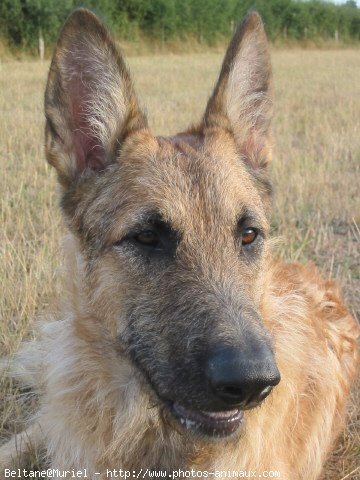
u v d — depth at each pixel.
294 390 0.69
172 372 0.58
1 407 0.80
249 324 0.56
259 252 0.65
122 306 0.62
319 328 0.77
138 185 0.63
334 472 0.77
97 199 0.65
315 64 5.36
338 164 1.77
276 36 7.71
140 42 6.15
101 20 0.65
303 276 0.82
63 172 0.66
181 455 0.66
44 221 1.20
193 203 0.62
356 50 7.98
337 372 0.79
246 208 0.64
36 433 0.75
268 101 0.70
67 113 0.66
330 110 2.66
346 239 1.25
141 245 0.62
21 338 0.85
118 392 0.65
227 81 0.68
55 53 0.64
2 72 3.81
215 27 6.88
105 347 0.64
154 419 0.65
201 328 0.56
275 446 0.67
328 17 8.30
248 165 0.69
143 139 0.66
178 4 6.46
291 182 1.50
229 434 0.59
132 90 0.66
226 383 0.53
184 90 3.19
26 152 1.74
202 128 0.69
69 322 0.67
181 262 0.60
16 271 1.01
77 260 0.66
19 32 5.10
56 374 0.67
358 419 0.82
